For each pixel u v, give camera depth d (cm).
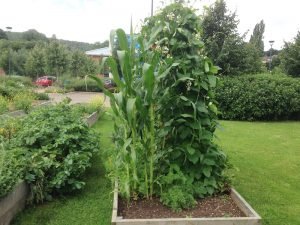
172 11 304
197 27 308
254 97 1080
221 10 1285
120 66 260
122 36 256
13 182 283
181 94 295
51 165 348
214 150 307
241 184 408
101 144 588
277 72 1412
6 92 1177
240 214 265
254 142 680
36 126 429
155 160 299
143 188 288
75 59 3089
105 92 264
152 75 242
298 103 1091
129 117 239
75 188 351
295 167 493
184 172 301
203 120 296
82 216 310
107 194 360
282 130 867
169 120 293
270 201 355
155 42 302
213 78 296
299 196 373
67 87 2597
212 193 298
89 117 792
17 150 363
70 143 404
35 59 3378
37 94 1446
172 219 241
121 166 303
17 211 305
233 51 1268
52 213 315
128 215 260
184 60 293
